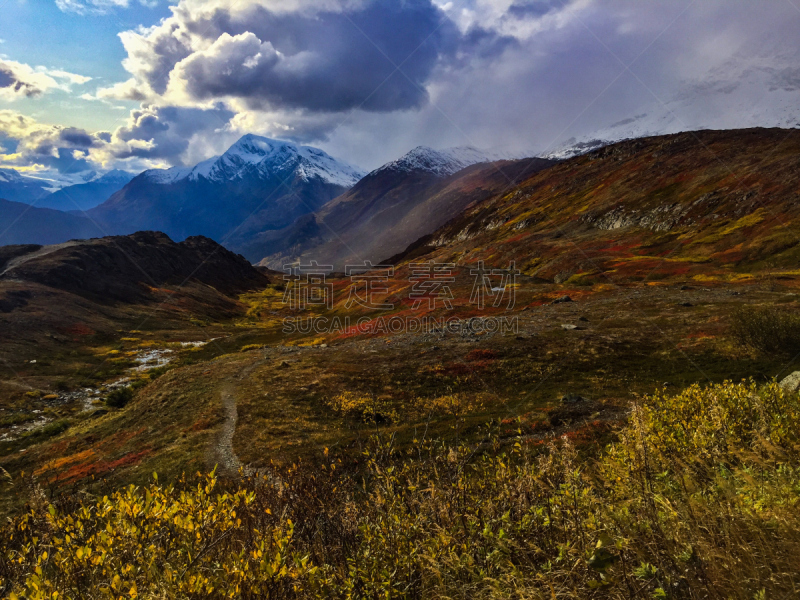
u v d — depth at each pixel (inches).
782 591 81.3
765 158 4160.9
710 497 118.9
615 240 4055.1
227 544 126.1
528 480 136.8
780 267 2383.1
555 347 1450.5
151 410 1418.6
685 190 4320.9
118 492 128.0
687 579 88.5
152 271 5546.3
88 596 100.6
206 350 3112.7
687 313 1619.1
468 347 1574.8
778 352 1047.0
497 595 93.4
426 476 149.2
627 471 142.7
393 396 1209.4
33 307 3526.1
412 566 113.2
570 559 100.7
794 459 147.0
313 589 102.7
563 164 7805.1
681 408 247.6
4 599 111.3
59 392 2294.5
